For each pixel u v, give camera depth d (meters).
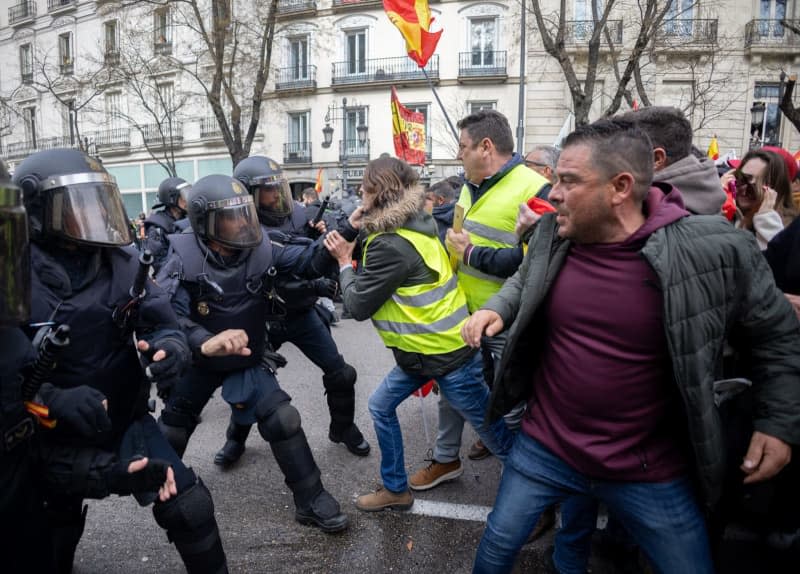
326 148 22.52
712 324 1.59
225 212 2.52
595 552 2.59
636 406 1.69
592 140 1.62
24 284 1.29
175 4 17.34
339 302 10.77
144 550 2.74
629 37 18.09
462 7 21.25
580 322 1.72
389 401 2.90
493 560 1.87
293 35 23.61
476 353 2.71
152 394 5.25
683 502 1.70
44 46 26.08
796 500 1.90
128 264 2.00
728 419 1.90
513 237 3.02
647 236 1.63
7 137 27.25
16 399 1.52
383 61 22.55
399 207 2.53
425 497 3.19
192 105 23.56
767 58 18.42
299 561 2.61
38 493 1.74
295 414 2.81
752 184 2.76
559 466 1.82
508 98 21.05
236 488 3.35
